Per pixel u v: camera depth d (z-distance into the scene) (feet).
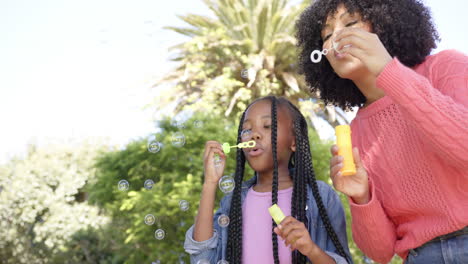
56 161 24.04
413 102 2.78
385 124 3.60
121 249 15.24
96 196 14.87
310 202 4.64
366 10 3.89
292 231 3.69
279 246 4.41
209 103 25.64
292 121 5.02
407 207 3.45
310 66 4.85
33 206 21.89
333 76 4.75
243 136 4.88
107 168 14.28
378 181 3.67
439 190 3.21
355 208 3.63
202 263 4.54
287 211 4.57
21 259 21.06
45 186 22.40
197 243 4.60
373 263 12.94
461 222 3.10
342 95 4.78
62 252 19.92
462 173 3.00
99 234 19.12
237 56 28.37
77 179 22.71
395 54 3.91
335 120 27.37
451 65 3.24
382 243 3.67
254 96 27.78
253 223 4.62
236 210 4.67
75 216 20.83
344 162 3.48
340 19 3.97
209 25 29.91
